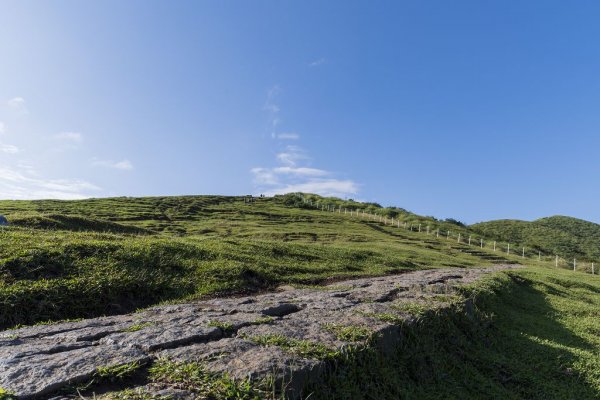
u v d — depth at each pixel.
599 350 10.59
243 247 19.34
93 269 11.26
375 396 5.41
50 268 10.77
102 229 24.95
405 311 8.14
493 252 52.22
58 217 23.78
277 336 5.77
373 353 5.91
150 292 11.30
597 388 7.68
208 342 5.45
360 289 11.38
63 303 9.38
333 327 6.51
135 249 13.47
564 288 22.09
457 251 47.50
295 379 4.48
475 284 14.45
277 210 72.38
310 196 96.19
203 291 12.10
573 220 110.69
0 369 4.31
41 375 4.17
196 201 75.06
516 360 8.59
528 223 105.94
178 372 4.38
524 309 14.48
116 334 5.68
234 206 73.50
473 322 9.62
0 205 53.53
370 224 64.19
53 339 5.73
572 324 13.33
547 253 67.12
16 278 9.86
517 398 6.95
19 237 13.05
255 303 8.98
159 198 75.81
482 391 6.96
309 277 16.23
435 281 14.41
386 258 25.11
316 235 46.78
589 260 67.25
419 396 6.06
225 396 3.99
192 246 16.12
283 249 20.66
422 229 66.50
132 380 4.33
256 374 4.38
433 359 7.18
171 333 5.68
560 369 8.36
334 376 5.06
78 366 4.41
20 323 8.45
